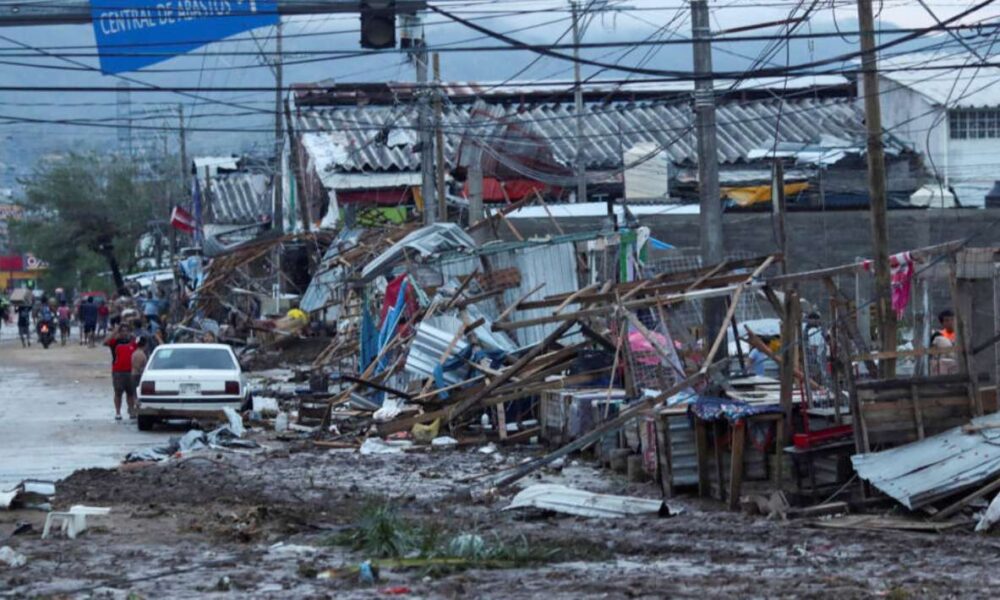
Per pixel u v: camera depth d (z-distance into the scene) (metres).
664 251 41.25
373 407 31.88
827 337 22.14
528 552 14.72
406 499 20.03
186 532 16.97
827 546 15.38
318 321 53.81
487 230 41.25
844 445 18.36
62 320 76.25
